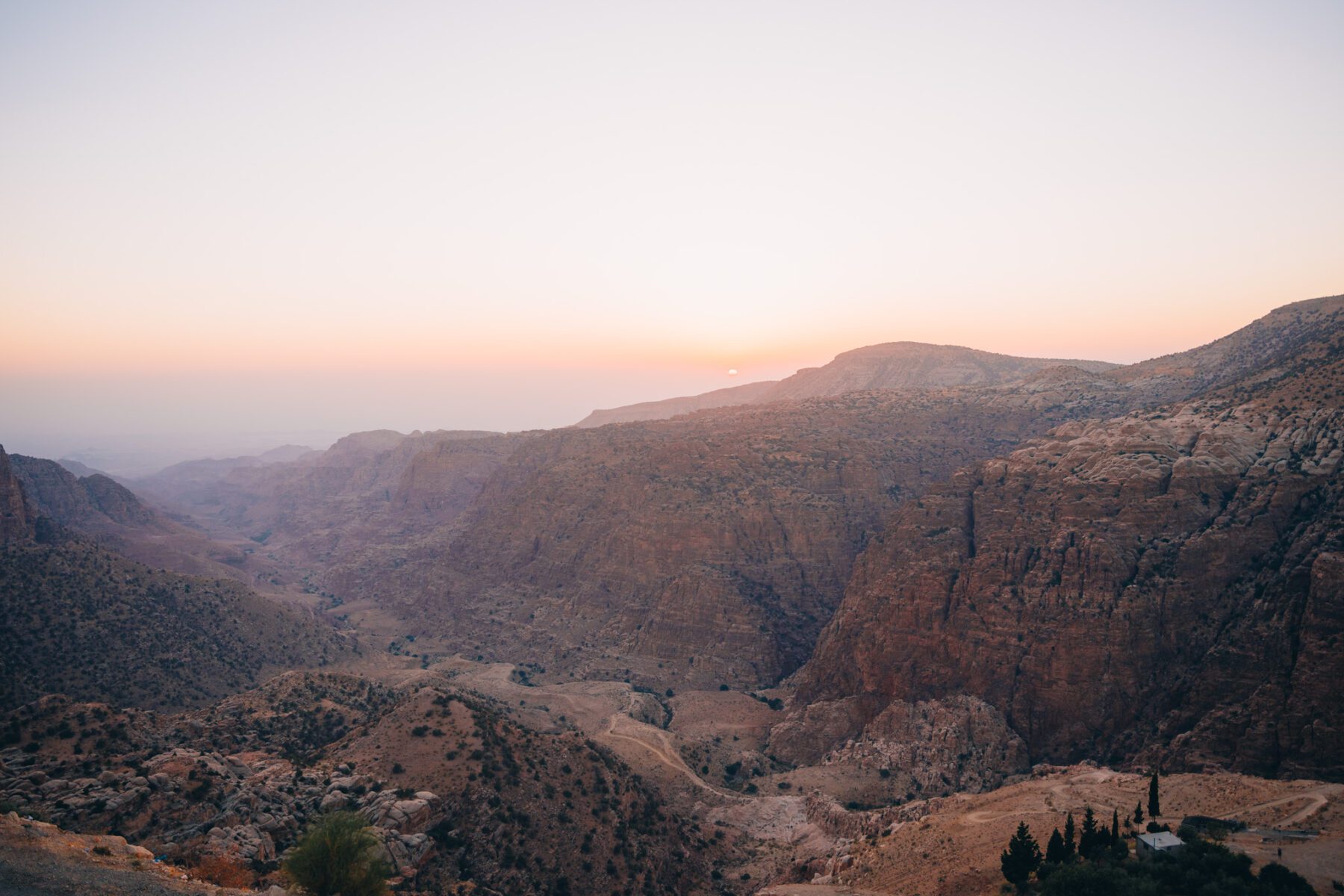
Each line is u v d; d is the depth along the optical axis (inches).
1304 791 2497.5
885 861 2792.8
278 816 2524.6
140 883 1615.4
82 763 2682.1
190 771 2600.9
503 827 2913.4
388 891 2074.3
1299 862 2001.7
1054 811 2719.0
